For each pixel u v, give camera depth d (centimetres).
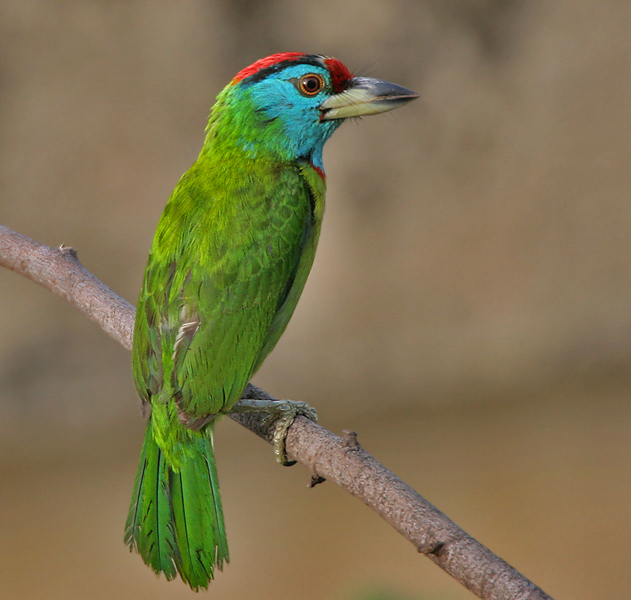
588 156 1620
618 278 1622
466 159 1612
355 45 1602
